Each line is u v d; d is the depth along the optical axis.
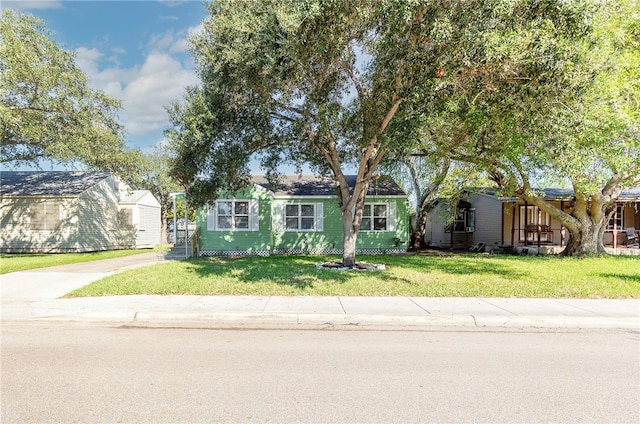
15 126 15.43
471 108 8.85
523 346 5.54
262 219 18.77
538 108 8.09
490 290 8.89
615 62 9.42
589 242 17.33
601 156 12.01
